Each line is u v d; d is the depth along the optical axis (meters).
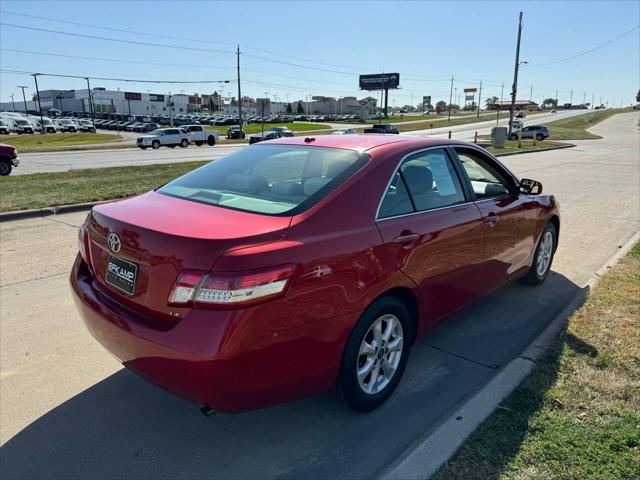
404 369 3.34
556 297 5.04
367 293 2.81
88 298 2.90
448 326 4.38
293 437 2.89
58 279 5.36
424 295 3.33
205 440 2.86
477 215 3.80
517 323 4.44
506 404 3.00
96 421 3.01
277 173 3.27
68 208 8.95
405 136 3.83
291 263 2.44
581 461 2.53
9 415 3.04
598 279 5.12
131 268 2.65
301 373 2.57
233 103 142.25
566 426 2.80
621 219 8.98
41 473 2.58
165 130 40.88
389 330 3.11
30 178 13.80
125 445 2.80
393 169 3.22
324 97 178.38
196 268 2.34
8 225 7.86
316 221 2.69
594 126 75.75
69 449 2.76
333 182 2.94
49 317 4.40
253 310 2.31
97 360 3.70
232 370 2.31
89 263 3.08
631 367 3.41
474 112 168.12
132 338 2.50
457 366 3.69
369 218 2.93
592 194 12.03
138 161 24.97
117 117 106.56
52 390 3.31
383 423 3.02
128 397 3.26
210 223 2.60
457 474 2.45
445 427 2.78
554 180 14.83
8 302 4.71
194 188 3.32
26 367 3.58
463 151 4.02
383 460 2.71
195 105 143.25
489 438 2.70
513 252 4.46
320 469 2.63
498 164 4.44
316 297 2.55
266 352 2.39
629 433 2.74
